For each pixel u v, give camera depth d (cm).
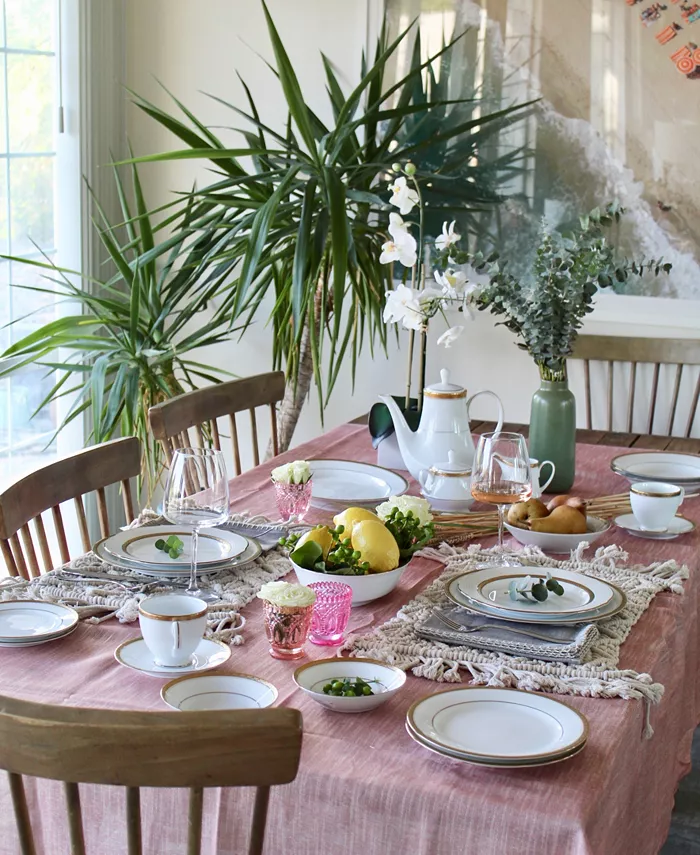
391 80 351
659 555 176
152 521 182
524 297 206
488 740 112
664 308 329
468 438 201
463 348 357
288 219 326
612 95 326
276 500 191
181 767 91
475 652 134
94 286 369
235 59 371
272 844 110
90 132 361
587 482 223
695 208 323
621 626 143
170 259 327
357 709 119
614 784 112
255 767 92
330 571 150
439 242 205
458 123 343
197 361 389
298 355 325
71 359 365
